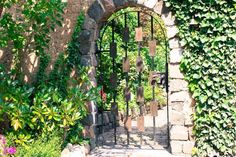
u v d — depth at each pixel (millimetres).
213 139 6633
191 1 6539
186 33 6676
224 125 6586
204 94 6668
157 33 13469
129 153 7008
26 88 6602
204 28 6598
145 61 11766
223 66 6559
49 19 7070
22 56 7566
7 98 5867
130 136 8586
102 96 8391
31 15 6348
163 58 12953
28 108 5887
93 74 7375
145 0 6910
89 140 7273
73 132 7137
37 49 6832
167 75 7469
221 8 6488
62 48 7516
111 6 7098
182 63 6777
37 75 7445
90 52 7273
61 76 7332
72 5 7500
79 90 6566
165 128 9562
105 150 7281
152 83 7543
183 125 6879
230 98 6613
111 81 7773
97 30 7414
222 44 6551
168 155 6824
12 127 6582
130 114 10656
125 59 7703
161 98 12164
